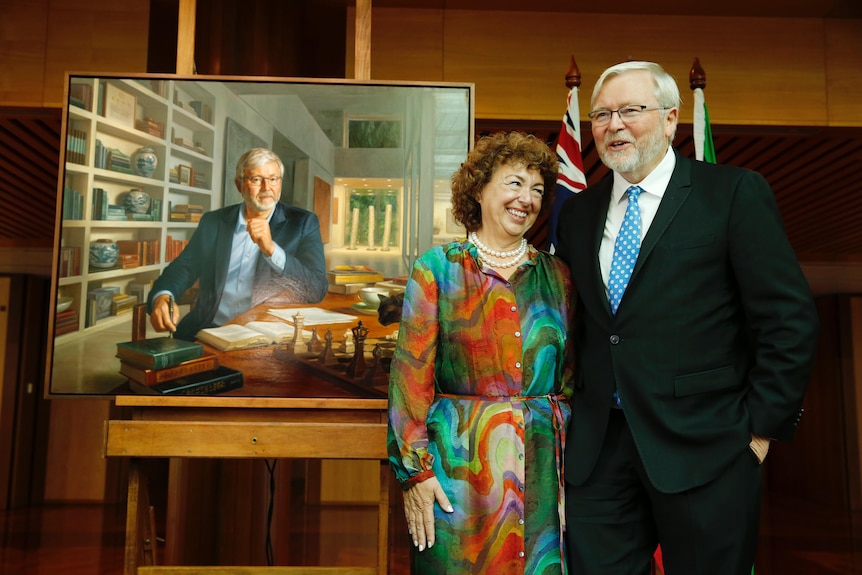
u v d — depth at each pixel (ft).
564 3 13.97
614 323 6.11
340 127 8.46
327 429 7.93
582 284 6.40
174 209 8.31
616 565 6.15
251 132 8.43
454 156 8.43
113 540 21.08
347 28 14.12
